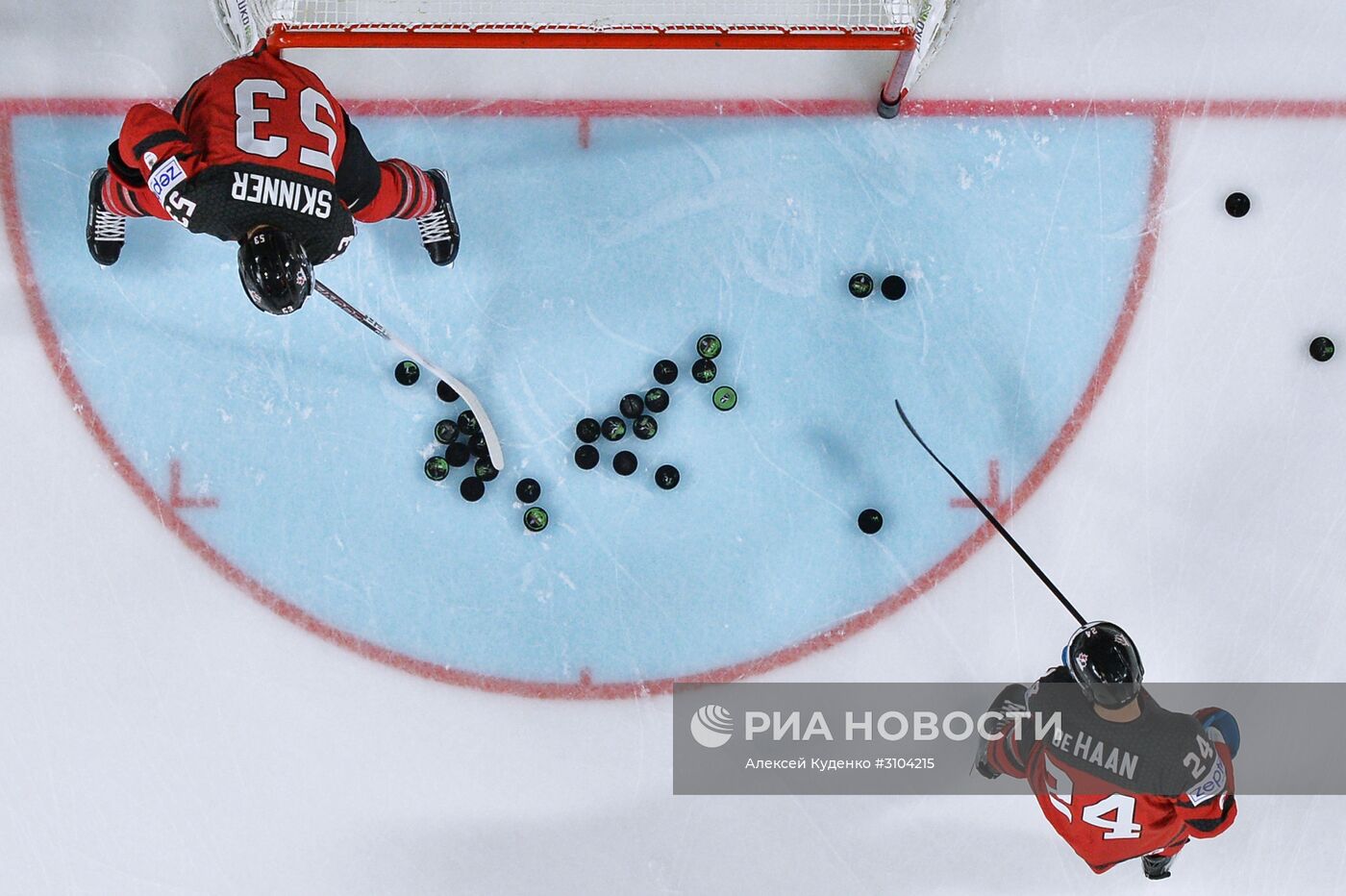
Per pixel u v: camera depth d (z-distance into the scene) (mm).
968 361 16766
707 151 16734
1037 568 15164
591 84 16672
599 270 16672
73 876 16344
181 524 16453
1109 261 16875
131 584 16406
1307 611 16891
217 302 16484
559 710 16531
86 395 16438
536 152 16672
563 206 16672
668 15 16156
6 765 16328
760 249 16734
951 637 16703
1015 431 16781
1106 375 16828
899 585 16703
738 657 16656
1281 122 16953
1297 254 16938
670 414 16688
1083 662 13555
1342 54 16922
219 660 16438
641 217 16719
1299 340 16922
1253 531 16844
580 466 16484
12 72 16406
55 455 16438
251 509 16469
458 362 16562
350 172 14258
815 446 16719
